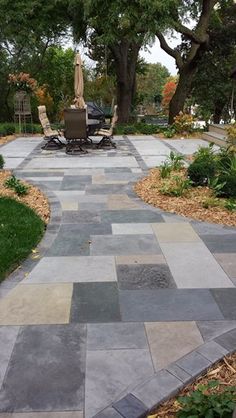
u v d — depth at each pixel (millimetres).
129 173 7715
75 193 6270
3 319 2865
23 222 4734
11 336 2664
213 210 5348
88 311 2969
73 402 2098
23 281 3422
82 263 3787
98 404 2082
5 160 9211
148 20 13969
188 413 1869
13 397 2137
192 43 16719
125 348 2537
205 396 1942
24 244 4098
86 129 10227
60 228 4734
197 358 2418
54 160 9211
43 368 2352
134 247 4180
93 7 14359
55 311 2967
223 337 2641
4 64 21812
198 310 2988
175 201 5746
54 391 2174
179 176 6820
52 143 11141
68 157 9609
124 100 19906
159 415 2016
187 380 2230
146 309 3000
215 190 5852
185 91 17453
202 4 16266
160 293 3236
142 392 2150
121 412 2021
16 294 3205
